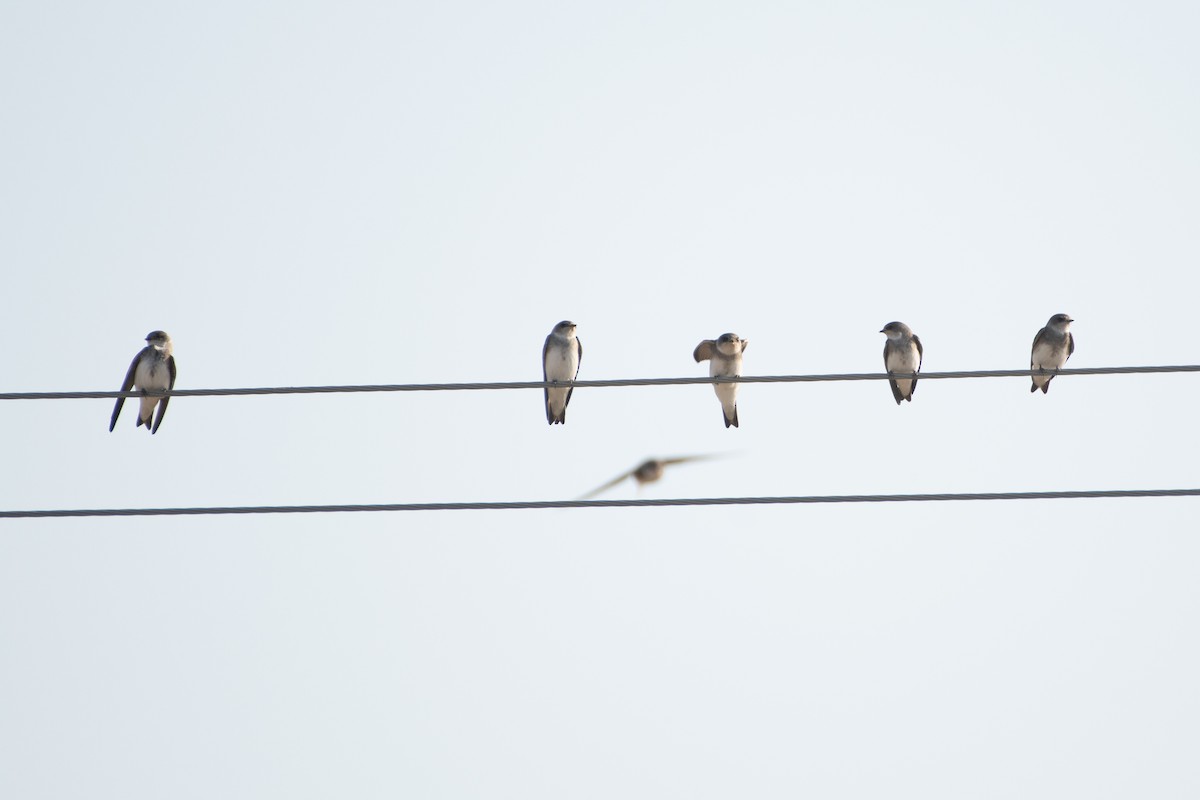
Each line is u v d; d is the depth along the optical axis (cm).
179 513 1402
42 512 1390
